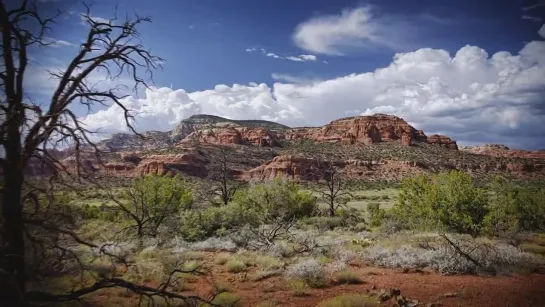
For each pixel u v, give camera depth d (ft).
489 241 53.67
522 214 72.59
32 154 19.31
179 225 74.18
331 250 53.62
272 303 31.45
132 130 22.11
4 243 18.79
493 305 29.99
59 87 20.35
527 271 40.16
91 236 49.98
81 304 28.25
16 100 18.94
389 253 48.85
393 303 30.83
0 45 18.84
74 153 20.15
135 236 62.75
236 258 49.80
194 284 38.42
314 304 31.71
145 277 38.50
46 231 21.56
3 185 18.86
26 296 19.51
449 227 67.97
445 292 33.68
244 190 103.71
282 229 73.05
